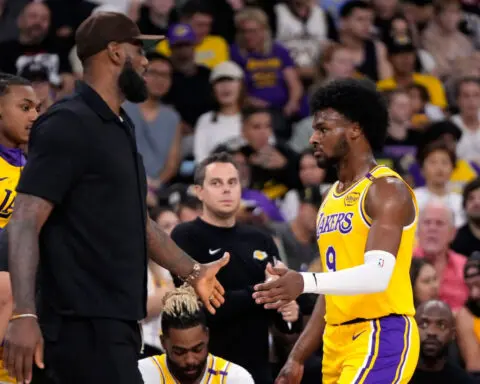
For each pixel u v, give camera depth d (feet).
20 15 90.48
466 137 87.45
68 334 31.78
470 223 69.10
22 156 42.98
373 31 99.81
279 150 77.61
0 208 41.83
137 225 32.78
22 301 29.71
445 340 50.78
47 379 32.04
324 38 99.30
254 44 88.84
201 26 90.99
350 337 37.65
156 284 56.08
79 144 31.37
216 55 91.25
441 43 106.42
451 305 63.41
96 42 32.42
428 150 74.90
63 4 89.30
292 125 88.28
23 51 85.10
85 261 31.81
